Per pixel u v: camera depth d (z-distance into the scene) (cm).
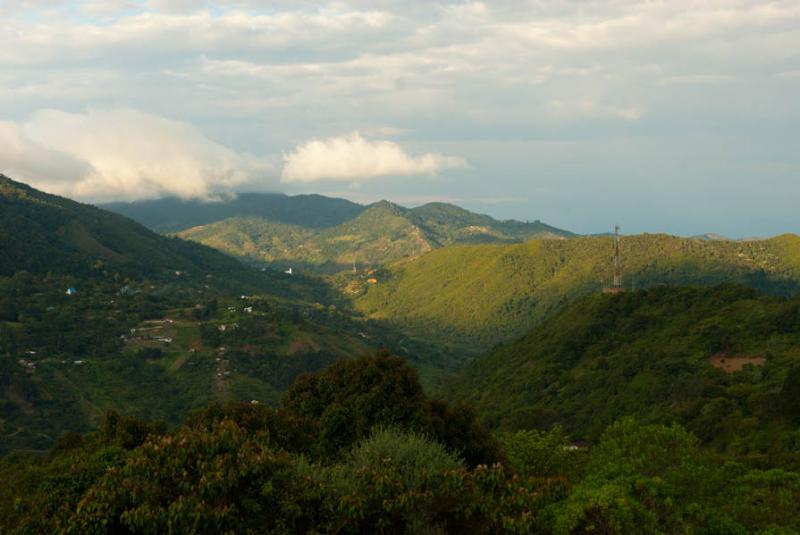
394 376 2731
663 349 8131
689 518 1886
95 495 1452
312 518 1566
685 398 6562
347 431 2581
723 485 2323
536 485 1784
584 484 1953
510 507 1662
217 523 1408
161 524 1406
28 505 1769
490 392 9806
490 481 1731
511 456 2800
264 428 2436
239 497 1511
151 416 10469
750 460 3925
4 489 2594
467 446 2664
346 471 1803
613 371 8081
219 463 1496
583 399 7794
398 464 1830
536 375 9188
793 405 5250
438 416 2703
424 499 1623
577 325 10144
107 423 2886
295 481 1595
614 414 6962
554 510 1653
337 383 2859
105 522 1401
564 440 2892
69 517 1461
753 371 6881
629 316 9794
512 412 7938
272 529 1505
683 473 2108
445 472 1722
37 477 2511
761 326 7844
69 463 2520
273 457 1602
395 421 2533
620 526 1598
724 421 5656
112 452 2142
